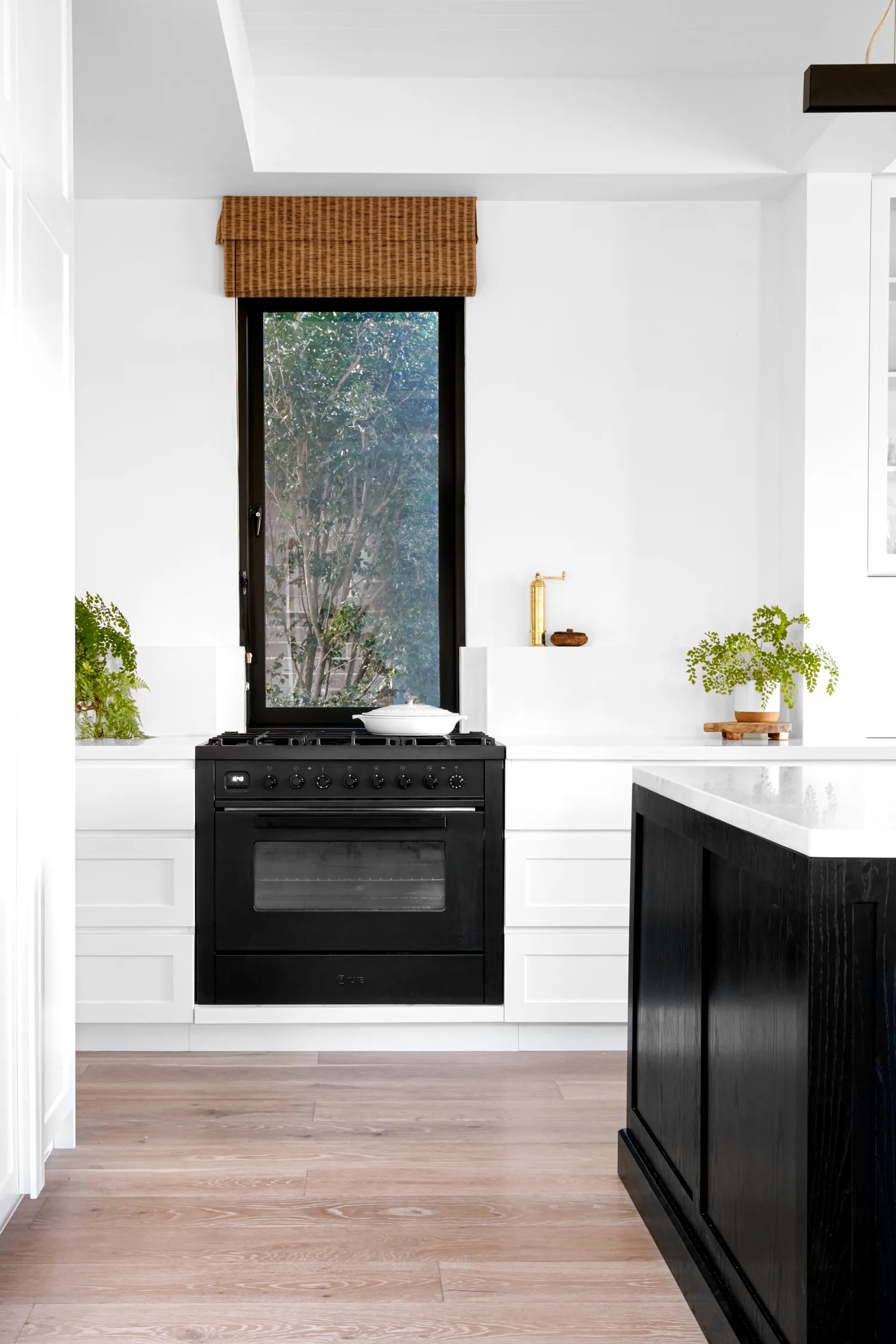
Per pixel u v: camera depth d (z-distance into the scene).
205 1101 2.85
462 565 3.92
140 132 3.32
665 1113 2.15
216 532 3.82
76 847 3.26
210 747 3.26
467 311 3.85
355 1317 1.86
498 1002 3.29
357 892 3.29
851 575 3.68
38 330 2.26
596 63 3.50
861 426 3.67
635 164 3.60
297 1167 2.45
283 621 3.96
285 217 3.74
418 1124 2.71
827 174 3.62
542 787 3.30
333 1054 3.28
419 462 3.96
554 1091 2.95
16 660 2.10
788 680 3.60
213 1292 1.94
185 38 2.84
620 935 3.31
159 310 3.80
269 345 3.93
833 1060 1.40
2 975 2.04
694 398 3.88
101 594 3.82
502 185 3.68
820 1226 1.39
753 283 3.87
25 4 2.15
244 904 3.26
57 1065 2.41
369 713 3.56
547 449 3.88
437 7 3.16
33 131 2.20
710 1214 1.88
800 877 1.44
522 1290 1.96
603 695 3.78
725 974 1.80
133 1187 2.35
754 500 3.88
